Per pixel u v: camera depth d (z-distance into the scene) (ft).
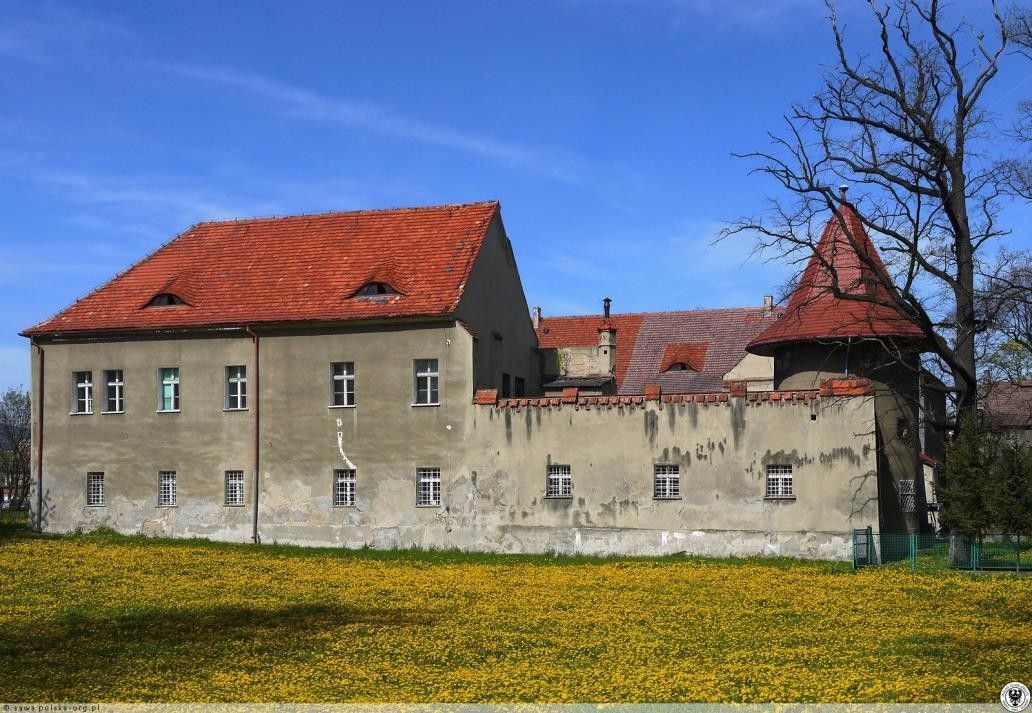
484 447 135.23
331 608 92.53
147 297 153.69
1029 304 140.26
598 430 131.64
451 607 92.89
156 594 99.66
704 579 107.45
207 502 144.97
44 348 153.79
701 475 127.65
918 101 120.37
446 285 141.38
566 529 131.44
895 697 60.08
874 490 121.49
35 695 61.98
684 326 212.23
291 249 157.38
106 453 149.79
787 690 62.23
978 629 81.46
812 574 110.42
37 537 144.25
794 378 144.05
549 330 226.38
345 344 141.79
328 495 140.36
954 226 122.42
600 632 81.46
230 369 147.13
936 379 152.35
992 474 112.47
